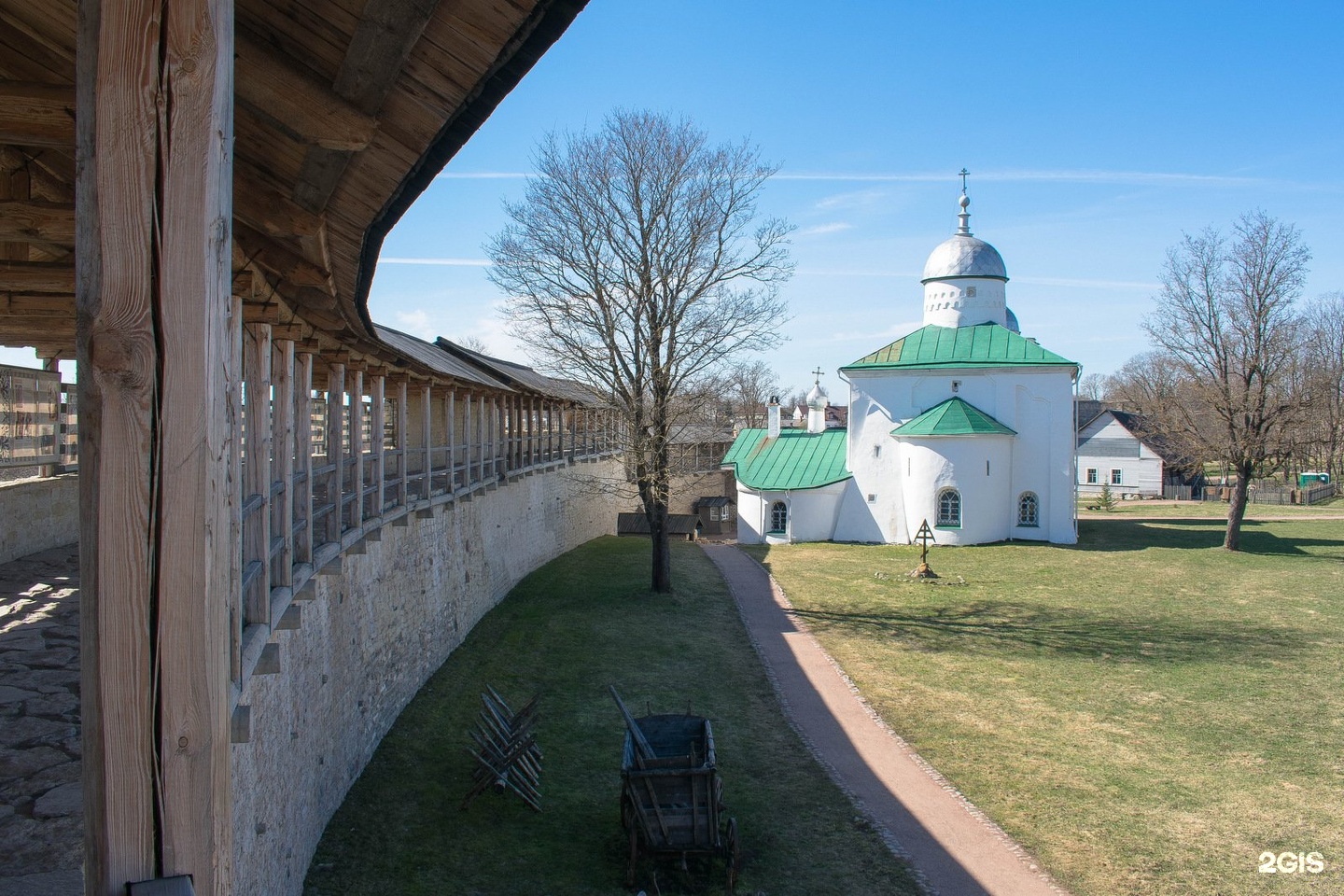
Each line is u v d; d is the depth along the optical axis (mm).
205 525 2857
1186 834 12672
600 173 25969
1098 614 25375
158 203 2766
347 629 12656
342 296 10070
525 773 13312
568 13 3885
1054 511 36594
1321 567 31719
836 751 15625
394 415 25484
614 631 22391
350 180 6191
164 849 2855
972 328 39438
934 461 36188
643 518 42281
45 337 12453
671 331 26250
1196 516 46469
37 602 10219
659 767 11422
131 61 2730
